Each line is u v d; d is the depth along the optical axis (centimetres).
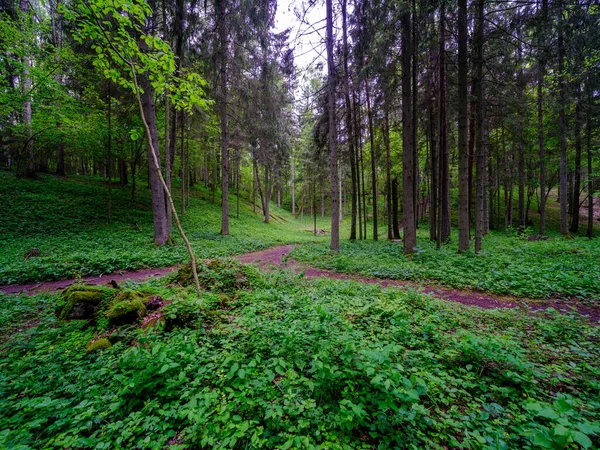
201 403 241
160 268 1030
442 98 1195
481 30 1034
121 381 294
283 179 4153
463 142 1020
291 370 283
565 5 891
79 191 1944
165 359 285
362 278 848
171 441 234
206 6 1388
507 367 329
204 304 473
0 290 760
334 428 238
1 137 2033
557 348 383
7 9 1750
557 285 652
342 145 1828
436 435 237
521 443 227
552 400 277
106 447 221
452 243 1438
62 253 1110
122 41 449
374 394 257
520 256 987
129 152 2086
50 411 266
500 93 1219
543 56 988
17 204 1549
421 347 374
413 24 1034
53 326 487
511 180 2262
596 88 1334
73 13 406
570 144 1916
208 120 2092
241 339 378
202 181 3819
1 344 441
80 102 1650
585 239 1536
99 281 837
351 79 1473
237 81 1598
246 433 234
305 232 3189
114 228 1583
